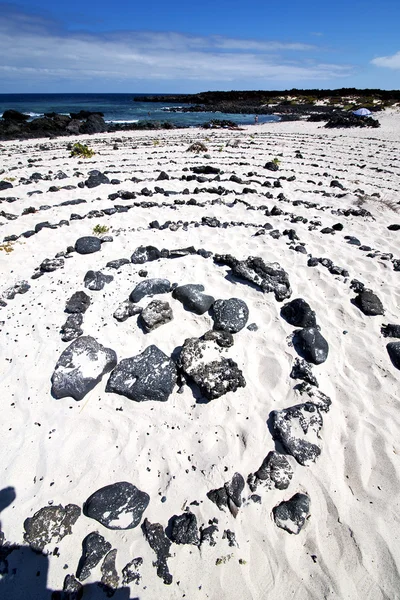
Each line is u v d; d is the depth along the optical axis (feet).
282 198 34.37
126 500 10.93
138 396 13.87
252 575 9.70
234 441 12.72
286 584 9.56
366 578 9.65
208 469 11.91
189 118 156.66
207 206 31.32
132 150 61.05
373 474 11.85
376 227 28.66
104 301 18.72
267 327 17.37
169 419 13.38
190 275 20.63
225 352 15.79
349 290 19.90
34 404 13.76
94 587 9.42
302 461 12.10
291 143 70.59
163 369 14.42
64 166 46.75
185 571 9.70
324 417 13.47
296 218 29.09
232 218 29.19
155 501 11.19
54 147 66.18
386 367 15.46
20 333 16.81
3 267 21.74
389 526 10.59
